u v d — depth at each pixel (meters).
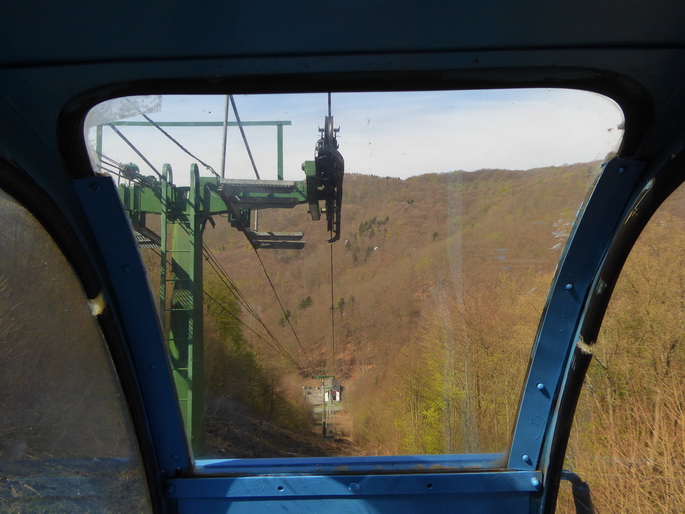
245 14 1.66
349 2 1.60
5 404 2.76
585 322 2.52
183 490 2.65
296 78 2.02
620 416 7.85
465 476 2.62
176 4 1.59
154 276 2.95
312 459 2.75
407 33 1.79
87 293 2.39
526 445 2.67
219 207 3.54
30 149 2.13
